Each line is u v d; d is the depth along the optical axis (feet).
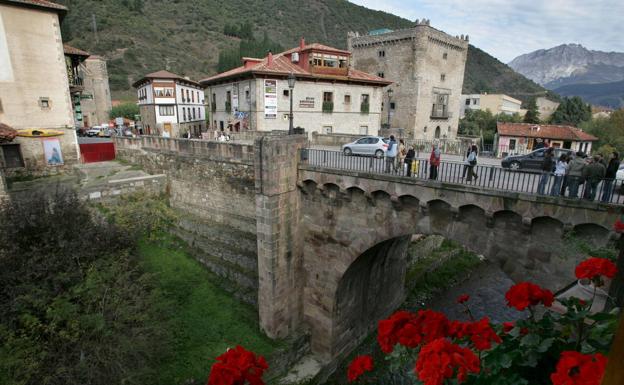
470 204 34.71
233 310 54.60
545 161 40.60
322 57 106.73
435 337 13.65
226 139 89.76
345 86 112.98
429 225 39.45
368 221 45.34
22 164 75.20
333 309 53.72
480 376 11.59
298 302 56.29
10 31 70.38
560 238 30.27
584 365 8.63
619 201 28.71
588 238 28.48
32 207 45.68
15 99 72.74
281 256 50.96
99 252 47.65
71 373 35.12
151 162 82.99
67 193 53.11
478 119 208.13
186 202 75.92
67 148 81.92
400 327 14.69
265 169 46.70
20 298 37.11
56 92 78.33
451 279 85.87
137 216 68.44
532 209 30.78
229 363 14.06
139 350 39.93
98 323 37.09
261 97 96.07
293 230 52.34
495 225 34.30
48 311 36.83
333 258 51.06
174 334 47.67
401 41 141.59
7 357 33.27
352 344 61.46
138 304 42.93
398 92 145.38
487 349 12.36
